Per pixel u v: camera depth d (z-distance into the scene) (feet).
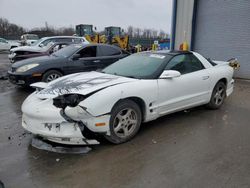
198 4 36.99
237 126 14.42
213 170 9.75
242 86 26.84
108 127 11.26
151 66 14.07
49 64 22.95
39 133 11.04
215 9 34.55
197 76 15.33
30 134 13.16
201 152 11.23
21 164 10.19
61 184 8.93
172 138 12.71
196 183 8.94
